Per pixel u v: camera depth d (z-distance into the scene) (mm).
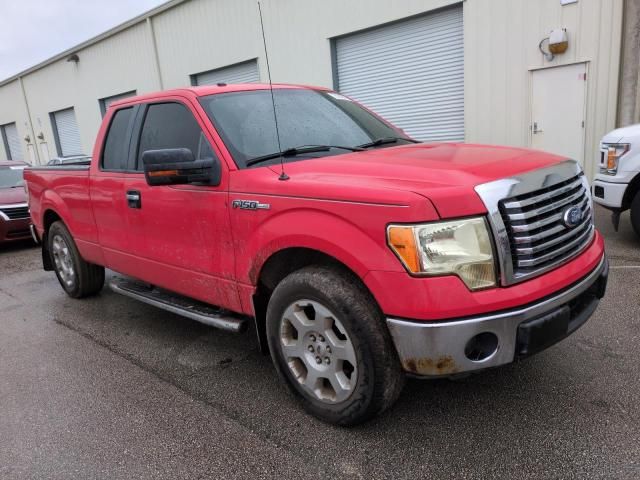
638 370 3277
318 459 2646
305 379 2973
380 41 11867
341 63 12758
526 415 2889
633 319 4023
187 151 3186
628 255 5652
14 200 9047
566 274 2641
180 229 3598
